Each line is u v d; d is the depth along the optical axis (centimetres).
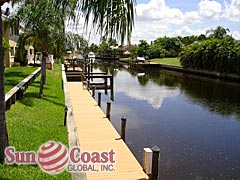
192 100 2283
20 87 1297
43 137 793
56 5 307
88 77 2664
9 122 854
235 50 3703
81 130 1037
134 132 1326
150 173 685
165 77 4178
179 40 7750
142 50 7231
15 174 547
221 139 1273
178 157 1025
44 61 1800
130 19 284
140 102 2161
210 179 861
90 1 279
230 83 3431
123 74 4622
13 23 1438
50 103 1341
